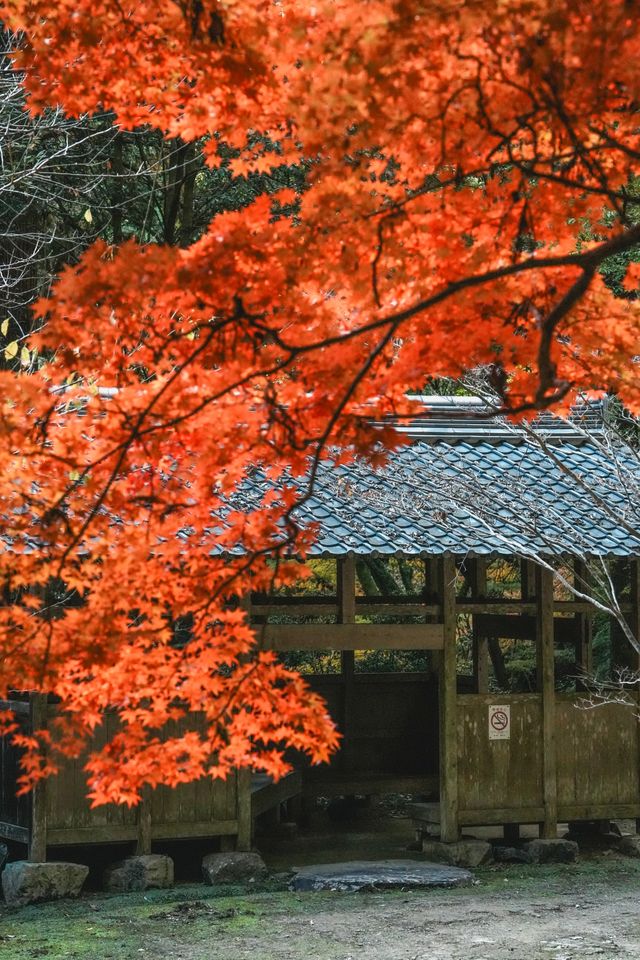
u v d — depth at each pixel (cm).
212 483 495
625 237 405
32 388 449
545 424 1356
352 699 1385
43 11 466
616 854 1241
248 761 517
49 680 478
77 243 1456
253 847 1195
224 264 424
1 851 1117
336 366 462
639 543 1185
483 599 1320
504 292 457
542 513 1188
